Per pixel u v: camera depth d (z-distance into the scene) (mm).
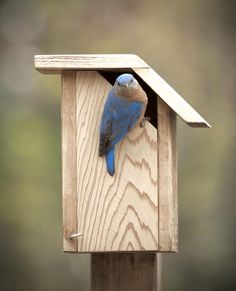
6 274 13875
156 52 14656
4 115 13906
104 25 14805
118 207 7047
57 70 7129
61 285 13977
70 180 7078
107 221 7039
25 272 13906
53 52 14672
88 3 14852
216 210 13805
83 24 14805
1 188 13555
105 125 7027
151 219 7023
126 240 7023
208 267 13820
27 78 14328
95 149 7090
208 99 14359
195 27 14773
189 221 13820
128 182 7051
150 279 7129
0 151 13648
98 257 7168
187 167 13844
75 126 7113
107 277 7148
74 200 7066
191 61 14602
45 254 13898
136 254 7152
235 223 13781
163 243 7004
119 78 6910
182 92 14359
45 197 13617
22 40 14633
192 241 13828
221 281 13742
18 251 13844
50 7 14773
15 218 13633
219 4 14852
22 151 13625
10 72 14375
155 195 7039
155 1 14883
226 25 14758
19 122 13875
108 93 7113
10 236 13758
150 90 7441
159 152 7051
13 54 14562
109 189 7055
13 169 13602
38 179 13602
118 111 6988
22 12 14711
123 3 14875
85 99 7125
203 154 13852
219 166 13867
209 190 13805
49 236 13758
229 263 13773
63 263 14000
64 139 7105
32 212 13602
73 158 7098
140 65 7039
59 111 14031
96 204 7055
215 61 14609
